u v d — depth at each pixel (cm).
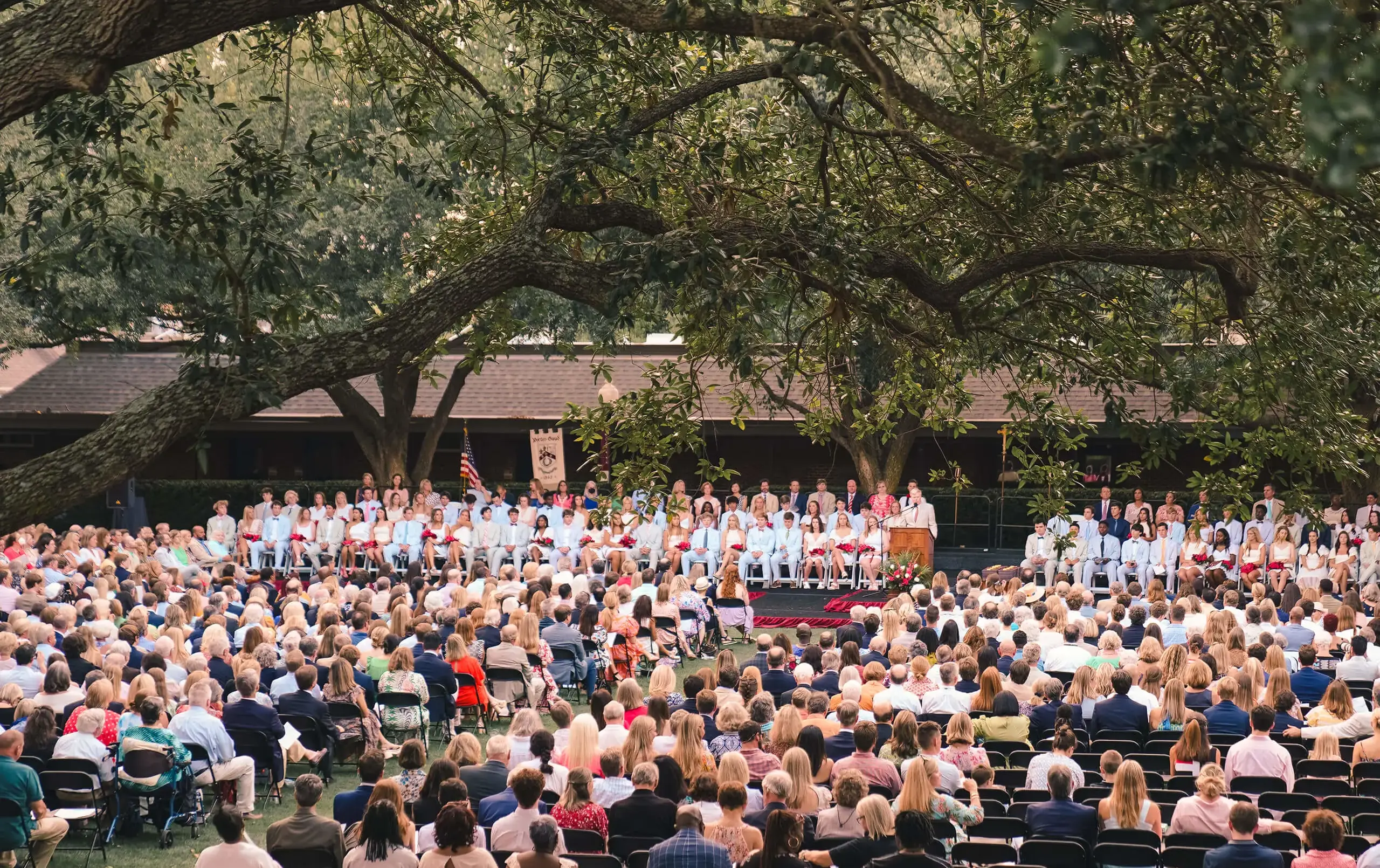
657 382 907
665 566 2455
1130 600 1853
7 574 1912
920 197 1035
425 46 1111
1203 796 958
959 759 1100
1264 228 827
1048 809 959
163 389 647
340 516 2831
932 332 968
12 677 1348
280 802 1320
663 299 963
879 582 2673
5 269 848
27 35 582
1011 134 926
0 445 3650
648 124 858
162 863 1134
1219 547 2555
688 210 1016
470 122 1216
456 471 3741
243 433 3712
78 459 617
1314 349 779
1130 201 920
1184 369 909
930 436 3572
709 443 3644
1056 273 962
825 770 1073
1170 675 1399
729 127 1131
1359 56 488
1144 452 902
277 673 1475
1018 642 1530
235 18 622
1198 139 591
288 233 2500
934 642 1606
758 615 2459
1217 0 635
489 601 1800
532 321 2648
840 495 3269
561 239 1077
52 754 1168
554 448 3106
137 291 2531
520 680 1591
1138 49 801
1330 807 1024
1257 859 827
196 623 1700
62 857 1148
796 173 1091
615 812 958
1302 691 1457
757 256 793
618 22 745
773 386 3173
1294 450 810
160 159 2419
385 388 3231
